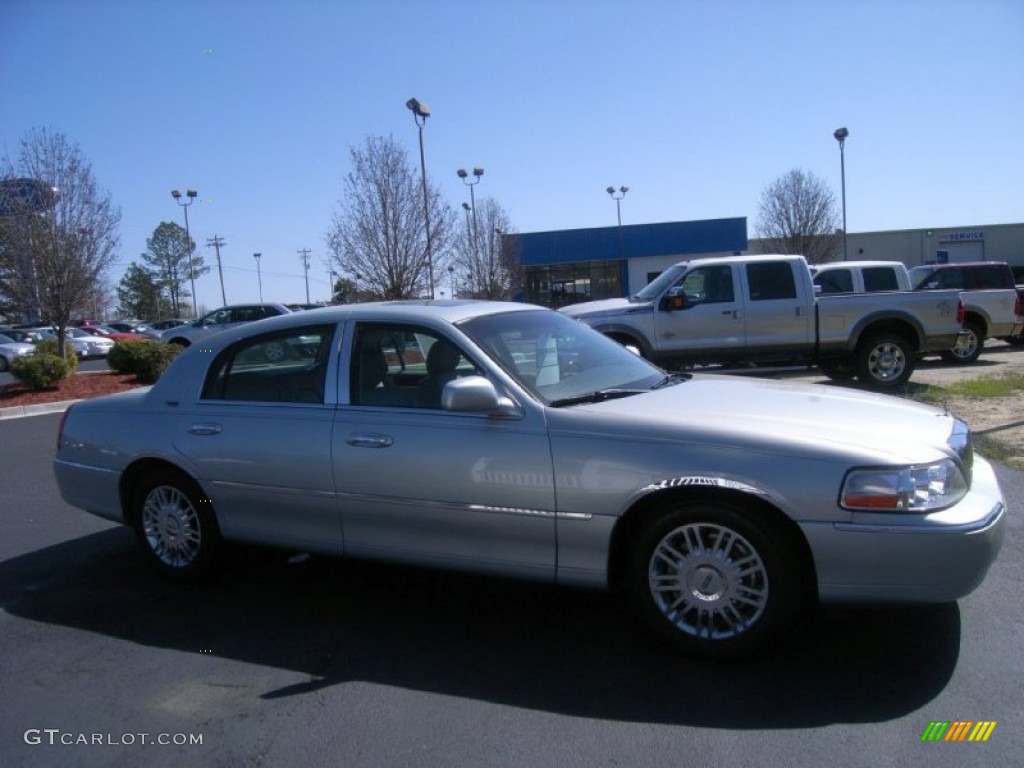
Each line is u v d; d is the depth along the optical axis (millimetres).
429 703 3453
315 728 3291
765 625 3547
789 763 2900
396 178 21359
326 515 4402
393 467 4141
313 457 4367
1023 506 5793
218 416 4750
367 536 4316
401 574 5098
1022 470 6773
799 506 3404
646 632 4062
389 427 4191
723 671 3617
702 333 11570
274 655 3988
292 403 4555
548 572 3896
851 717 3191
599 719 3260
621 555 3898
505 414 3934
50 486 7992
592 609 4418
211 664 3912
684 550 3703
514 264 35750
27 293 17625
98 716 3459
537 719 3283
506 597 4648
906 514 3324
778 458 3453
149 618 4516
